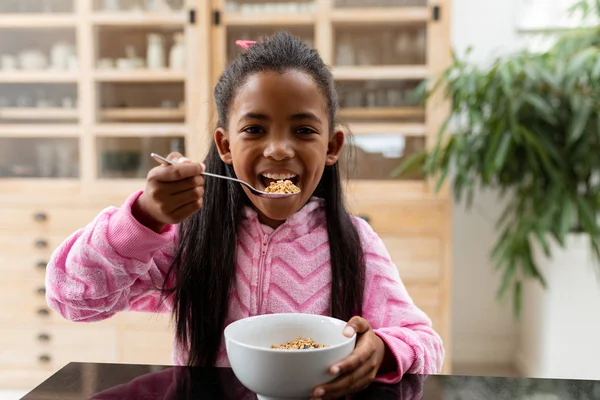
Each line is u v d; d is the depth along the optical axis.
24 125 2.09
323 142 0.71
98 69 2.07
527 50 2.01
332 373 0.48
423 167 1.97
